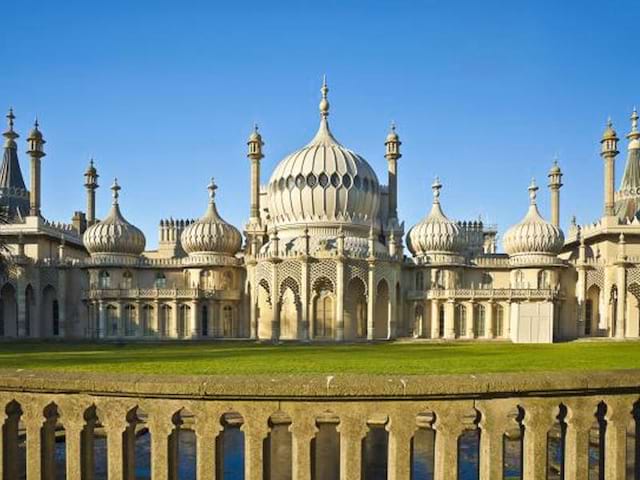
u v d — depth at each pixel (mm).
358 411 10688
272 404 10695
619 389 11180
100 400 11031
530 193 81500
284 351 35375
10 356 28656
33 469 11148
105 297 73812
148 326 74250
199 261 77688
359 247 70688
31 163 79250
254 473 10648
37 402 11227
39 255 78625
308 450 10664
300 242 71062
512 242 79812
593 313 78375
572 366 16969
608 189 78375
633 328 77500
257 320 70375
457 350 35750
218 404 10727
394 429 10727
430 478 18953
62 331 77375
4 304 77375
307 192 74250
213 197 81312
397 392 10562
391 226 81875
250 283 73938
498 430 10867
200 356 27641
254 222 81750
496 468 10852
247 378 10883
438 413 10773
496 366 17250
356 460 10672
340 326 64875
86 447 11250
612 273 76312
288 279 66750
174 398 10758
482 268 80375
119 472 10906
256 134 84625
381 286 72000
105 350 37688
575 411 11109
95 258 78938
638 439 11633
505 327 72125
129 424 11039
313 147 77125
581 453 11109
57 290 78250
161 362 21094
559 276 78750
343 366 17719
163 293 73812
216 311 74812
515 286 78250
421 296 75125
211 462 10680
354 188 75188
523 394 10938
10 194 88250
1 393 11344
